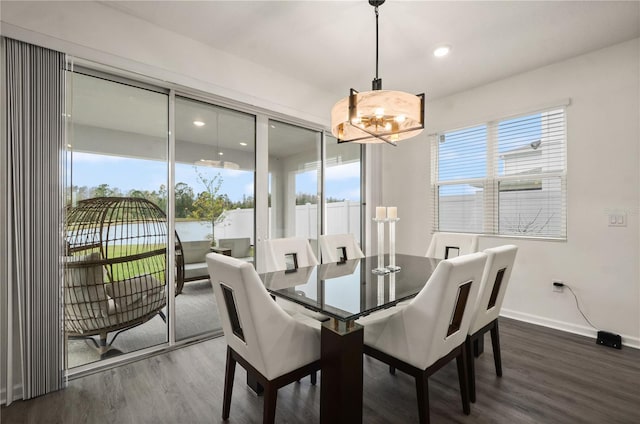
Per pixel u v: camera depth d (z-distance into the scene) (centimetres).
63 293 196
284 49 274
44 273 189
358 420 148
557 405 174
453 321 164
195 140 275
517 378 203
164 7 217
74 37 201
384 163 455
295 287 184
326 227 394
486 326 196
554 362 224
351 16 226
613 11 218
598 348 248
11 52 180
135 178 238
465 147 369
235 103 293
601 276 270
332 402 147
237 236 304
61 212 196
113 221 227
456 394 186
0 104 177
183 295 265
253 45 268
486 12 220
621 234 260
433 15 223
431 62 296
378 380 203
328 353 149
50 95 193
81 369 212
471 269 155
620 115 260
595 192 273
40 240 188
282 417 166
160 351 246
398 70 313
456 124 371
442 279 140
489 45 265
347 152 427
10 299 180
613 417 164
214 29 244
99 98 222
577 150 282
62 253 196
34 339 185
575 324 283
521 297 317
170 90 255
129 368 218
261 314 135
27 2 184
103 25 213
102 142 222
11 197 181
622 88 259
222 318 163
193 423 162
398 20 230
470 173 364
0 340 179
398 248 438
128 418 165
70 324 209
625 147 258
